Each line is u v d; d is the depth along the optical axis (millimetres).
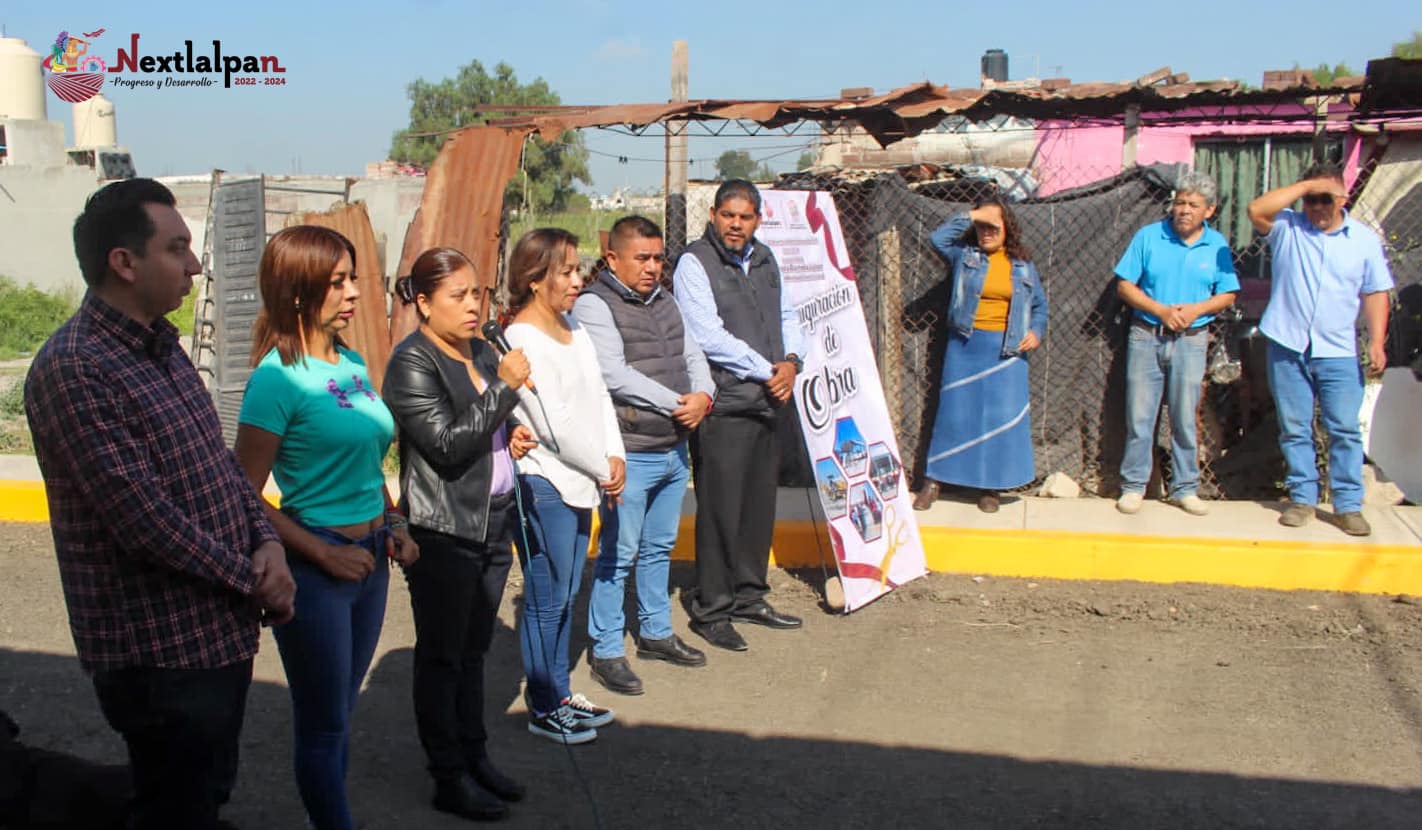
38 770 3430
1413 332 7438
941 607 6137
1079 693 5078
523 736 4680
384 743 4590
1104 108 7727
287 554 3246
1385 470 7188
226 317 11070
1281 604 6023
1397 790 4203
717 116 7551
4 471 8195
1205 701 4973
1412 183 9180
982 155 13719
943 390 7125
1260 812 4047
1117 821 3996
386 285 11430
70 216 21609
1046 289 7508
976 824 3980
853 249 7801
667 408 4930
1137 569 6406
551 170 30344
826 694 5094
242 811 4027
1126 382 7109
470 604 3859
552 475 4336
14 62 26875
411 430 3648
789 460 7871
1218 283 6824
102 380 2594
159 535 2625
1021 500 7402
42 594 6328
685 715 4887
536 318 4332
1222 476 7516
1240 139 12758
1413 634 5605
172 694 2746
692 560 6867
